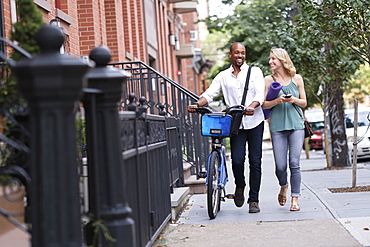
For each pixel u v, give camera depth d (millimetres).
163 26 28609
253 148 9414
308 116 41219
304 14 15086
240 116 8953
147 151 6848
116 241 5090
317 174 16672
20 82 4156
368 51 12555
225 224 8430
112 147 5168
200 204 10773
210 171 8797
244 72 9398
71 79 4152
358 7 12117
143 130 6723
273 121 9430
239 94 9391
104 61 5141
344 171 17297
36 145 4227
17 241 5168
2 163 5250
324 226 7891
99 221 5020
